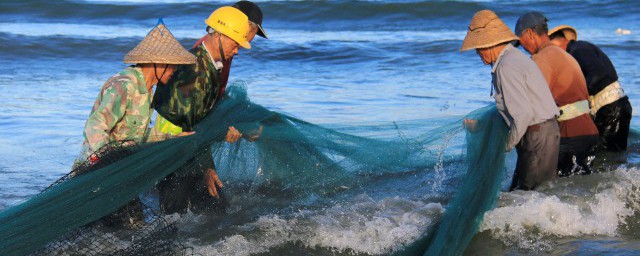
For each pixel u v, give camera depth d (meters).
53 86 11.81
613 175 6.07
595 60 7.32
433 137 5.96
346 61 15.12
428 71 13.71
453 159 5.89
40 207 4.36
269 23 22.31
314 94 11.05
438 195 5.66
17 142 7.94
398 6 22.73
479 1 24.25
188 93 4.91
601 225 5.27
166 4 23.23
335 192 5.73
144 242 4.49
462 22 22.28
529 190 5.77
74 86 11.91
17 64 14.14
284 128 5.56
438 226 4.85
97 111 4.56
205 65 4.94
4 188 6.23
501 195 5.62
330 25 22.03
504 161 5.44
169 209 5.08
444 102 10.30
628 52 15.50
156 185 5.02
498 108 5.43
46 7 22.70
